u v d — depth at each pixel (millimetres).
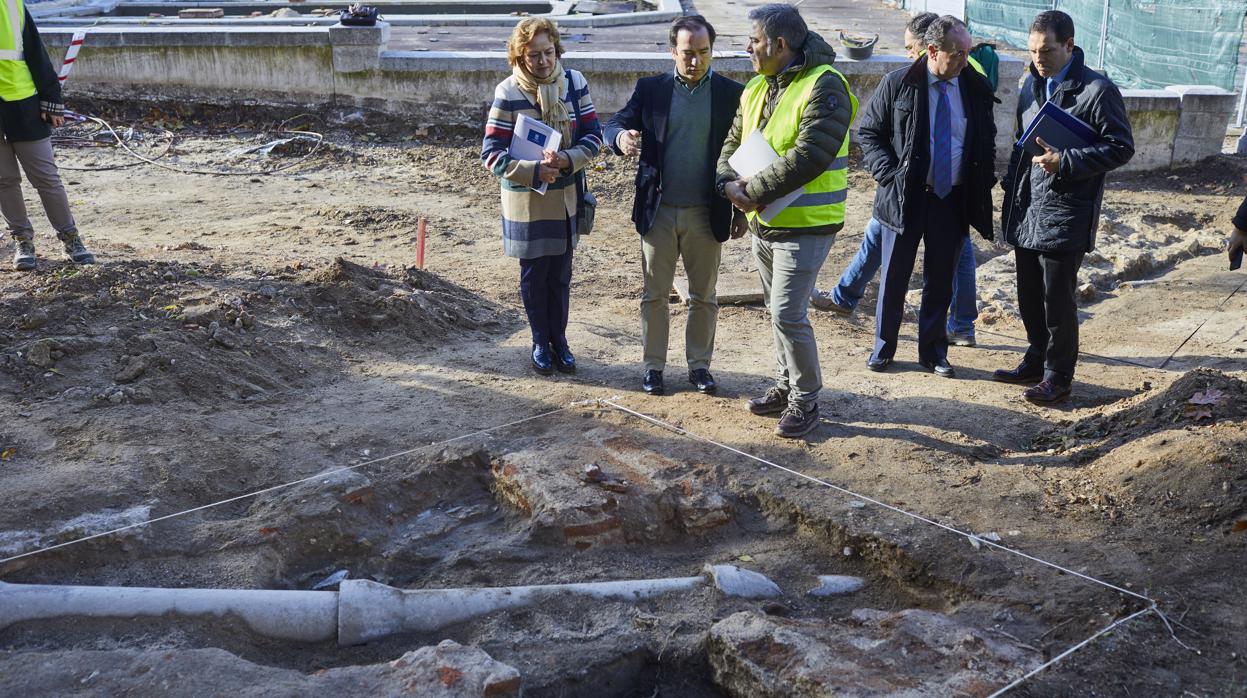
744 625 3500
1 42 6191
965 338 7086
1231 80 12875
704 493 4488
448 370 5984
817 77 4574
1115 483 4438
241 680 3131
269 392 5484
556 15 20891
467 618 3695
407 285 7031
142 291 6152
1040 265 5770
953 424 5344
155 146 12750
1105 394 5980
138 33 13430
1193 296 8328
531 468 4617
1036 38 5301
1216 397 4848
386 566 4203
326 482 4418
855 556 4160
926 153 5816
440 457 4777
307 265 7223
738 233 5414
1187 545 3938
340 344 6176
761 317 7367
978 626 3537
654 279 5539
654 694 3520
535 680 3361
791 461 4836
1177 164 12664
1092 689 3141
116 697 3051
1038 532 4121
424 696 3062
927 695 3076
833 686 3119
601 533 4242
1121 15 14891
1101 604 3580
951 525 4180
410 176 11906
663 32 19344
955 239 6008
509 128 5449
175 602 3590
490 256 8805
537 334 5891
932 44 5555
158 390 5215
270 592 3670
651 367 5719
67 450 4598
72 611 3537
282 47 13398
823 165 4562
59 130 13102
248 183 11391
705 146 5262
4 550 3787
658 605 3812
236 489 4492
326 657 3543
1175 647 3336
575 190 5703
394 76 13406
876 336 6359
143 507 4164
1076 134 5168
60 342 5438
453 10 22109
